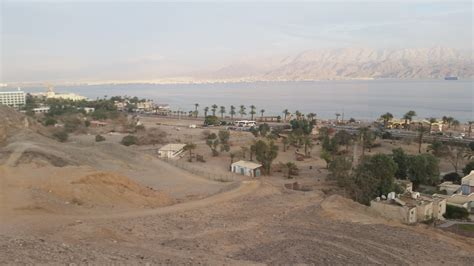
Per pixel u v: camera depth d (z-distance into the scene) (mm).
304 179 71625
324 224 35406
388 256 27250
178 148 94875
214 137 114688
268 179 71000
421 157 69312
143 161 75562
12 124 83875
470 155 90938
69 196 39875
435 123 150375
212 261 23234
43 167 50250
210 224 35219
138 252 23156
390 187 54719
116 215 36562
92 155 71188
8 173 45031
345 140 109000
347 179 60312
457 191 59281
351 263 25688
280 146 109625
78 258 19047
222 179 67812
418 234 32688
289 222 36281
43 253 19109
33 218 31047
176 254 24172
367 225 35031
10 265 16531
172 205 43031
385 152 100062
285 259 26125
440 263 26344
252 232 32938
